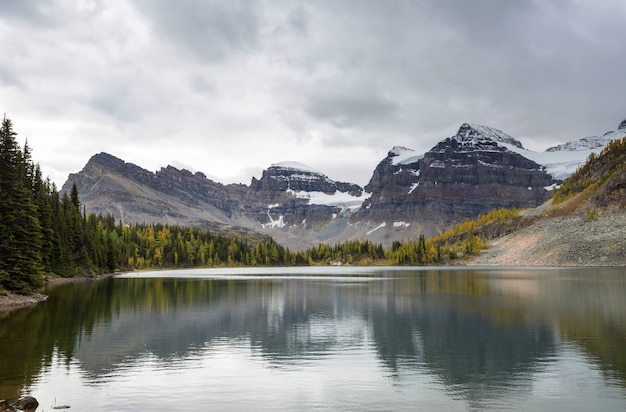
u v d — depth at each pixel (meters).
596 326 47.19
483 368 32.34
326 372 31.75
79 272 131.12
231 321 52.62
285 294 86.44
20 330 45.66
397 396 26.86
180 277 155.25
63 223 128.00
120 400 25.91
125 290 93.00
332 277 156.75
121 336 43.38
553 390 27.61
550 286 97.00
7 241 69.75
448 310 61.09
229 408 24.89
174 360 34.72
